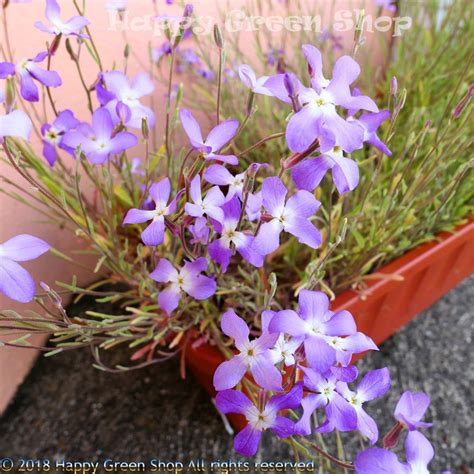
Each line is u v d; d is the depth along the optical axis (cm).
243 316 20
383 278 21
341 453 17
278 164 25
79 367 27
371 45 31
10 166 22
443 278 26
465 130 23
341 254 20
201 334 20
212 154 15
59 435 25
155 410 25
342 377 13
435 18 31
